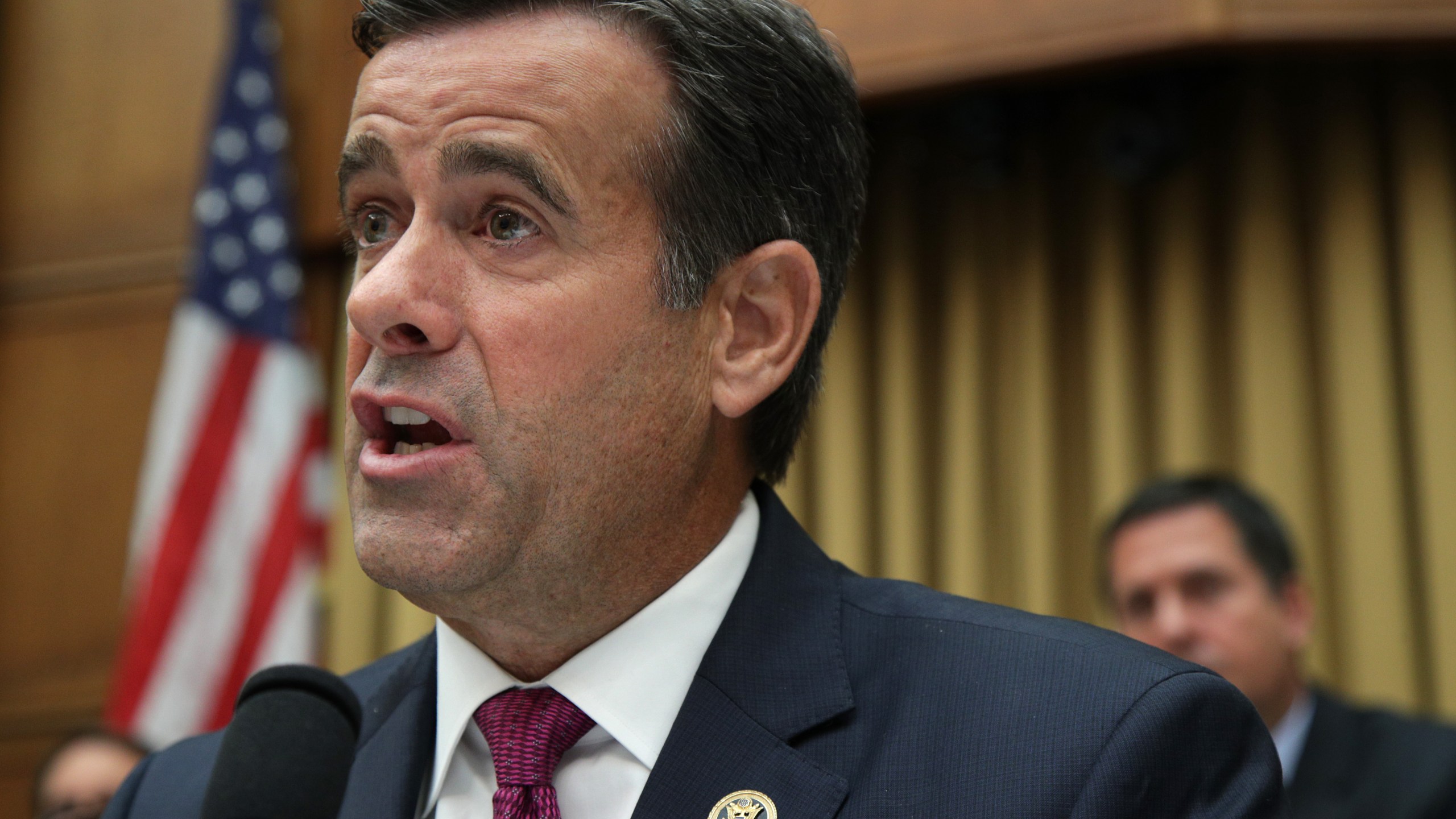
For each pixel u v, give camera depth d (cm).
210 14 449
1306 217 409
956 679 119
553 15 124
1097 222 419
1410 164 400
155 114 448
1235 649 298
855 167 143
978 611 127
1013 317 422
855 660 125
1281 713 303
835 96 138
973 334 423
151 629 372
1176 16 360
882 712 119
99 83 455
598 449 118
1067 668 117
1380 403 391
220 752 94
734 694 120
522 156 118
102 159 451
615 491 120
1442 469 385
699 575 126
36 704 421
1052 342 421
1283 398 396
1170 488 313
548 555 118
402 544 114
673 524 124
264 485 386
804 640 125
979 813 109
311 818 91
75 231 449
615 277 120
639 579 123
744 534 131
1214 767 112
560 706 121
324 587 409
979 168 421
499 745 119
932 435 428
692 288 125
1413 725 304
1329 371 399
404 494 115
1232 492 311
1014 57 372
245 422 390
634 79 124
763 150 131
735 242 129
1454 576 380
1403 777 294
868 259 436
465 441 115
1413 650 384
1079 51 367
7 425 442
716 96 127
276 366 396
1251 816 111
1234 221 410
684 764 115
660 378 122
